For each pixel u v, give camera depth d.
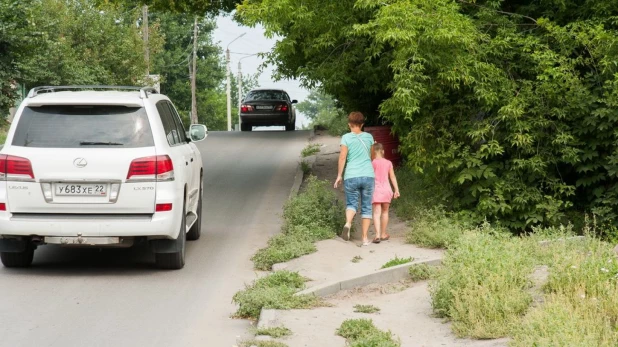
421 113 13.42
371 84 17.41
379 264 10.97
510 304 7.91
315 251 11.61
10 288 9.94
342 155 12.36
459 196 13.57
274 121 36.91
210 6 21.38
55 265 11.36
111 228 10.30
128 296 9.61
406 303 9.19
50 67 38.09
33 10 29.27
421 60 12.52
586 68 13.77
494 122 13.29
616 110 12.75
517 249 9.75
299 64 18.12
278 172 21.83
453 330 7.86
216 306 9.23
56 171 10.27
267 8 14.05
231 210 16.23
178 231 10.77
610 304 7.57
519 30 14.39
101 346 7.62
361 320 8.03
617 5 13.93
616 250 10.27
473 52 13.08
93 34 44.03
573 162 12.96
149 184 10.39
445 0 12.87
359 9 14.79
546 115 13.26
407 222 14.12
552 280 8.53
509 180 13.15
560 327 6.73
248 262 11.62
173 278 10.59
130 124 10.58
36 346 7.60
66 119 10.53
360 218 15.05
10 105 29.62
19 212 10.34
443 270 9.40
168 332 8.14
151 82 49.00
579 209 13.96
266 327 7.95
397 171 18.77
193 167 12.39
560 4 14.35
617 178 13.57
